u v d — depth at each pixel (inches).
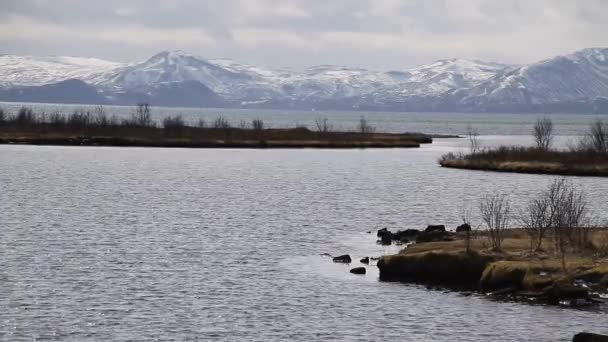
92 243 6929.1
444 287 5477.4
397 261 5743.1
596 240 6097.4
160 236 7347.4
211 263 6220.5
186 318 4776.1
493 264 5447.8
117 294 5255.9
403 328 4621.1
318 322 4726.9
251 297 5236.2
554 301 5088.6
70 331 4503.0
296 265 6181.1
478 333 4527.6
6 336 4397.1
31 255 6373.0
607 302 5039.4
